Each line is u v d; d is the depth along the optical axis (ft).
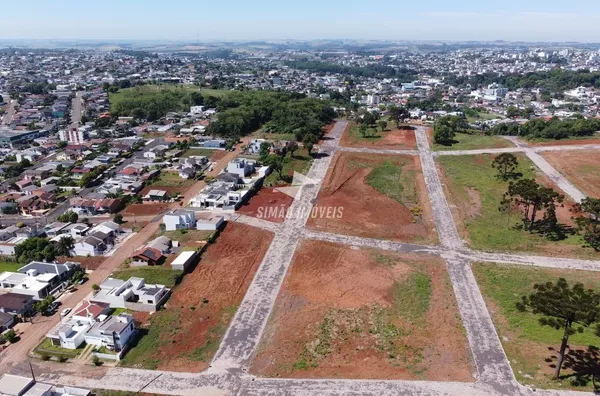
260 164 383.86
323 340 165.78
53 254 227.61
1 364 155.53
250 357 157.79
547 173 346.13
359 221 274.57
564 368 145.48
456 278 206.28
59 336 164.14
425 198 312.29
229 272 214.90
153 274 210.38
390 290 199.11
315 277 211.00
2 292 196.44
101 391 142.41
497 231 256.93
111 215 286.05
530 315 174.81
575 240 238.48
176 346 164.45
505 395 135.95
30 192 318.86
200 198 296.51
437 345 160.66
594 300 125.39
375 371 148.87
